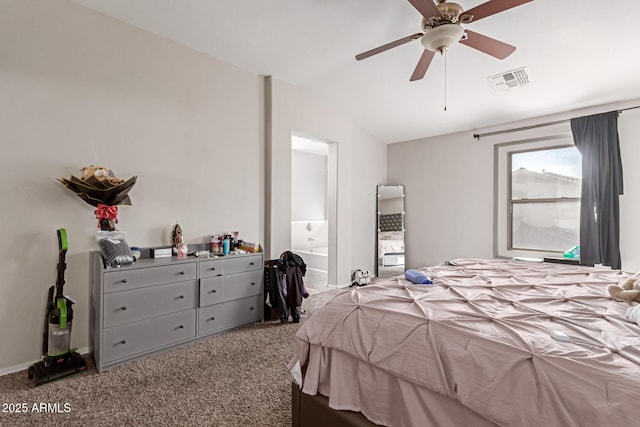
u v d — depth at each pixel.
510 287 1.81
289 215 3.75
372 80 3.57
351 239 4.77
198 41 2.85
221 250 3.00
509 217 4.20
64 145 2.25
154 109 2.71
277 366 2.20
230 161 3.26
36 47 2.13
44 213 2.18
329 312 1.53
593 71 2.94
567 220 3.78
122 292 2.18
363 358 1.29
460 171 4.63
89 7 2.35
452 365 1.07
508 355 1.01
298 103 3.83
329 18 2.53
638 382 0.82
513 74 3.15
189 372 2.10
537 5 2.24
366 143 5.08
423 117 4.34
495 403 0.95
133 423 1.59
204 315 2.66
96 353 2.13
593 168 3.41
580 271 2.26
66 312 2.02
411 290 1.70
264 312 3.22
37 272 2.15
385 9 2.42
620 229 3.34
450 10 1.81
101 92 2.41
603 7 2.22
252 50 3.01
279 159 3.62
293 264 3.19
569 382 0.88
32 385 1.92
